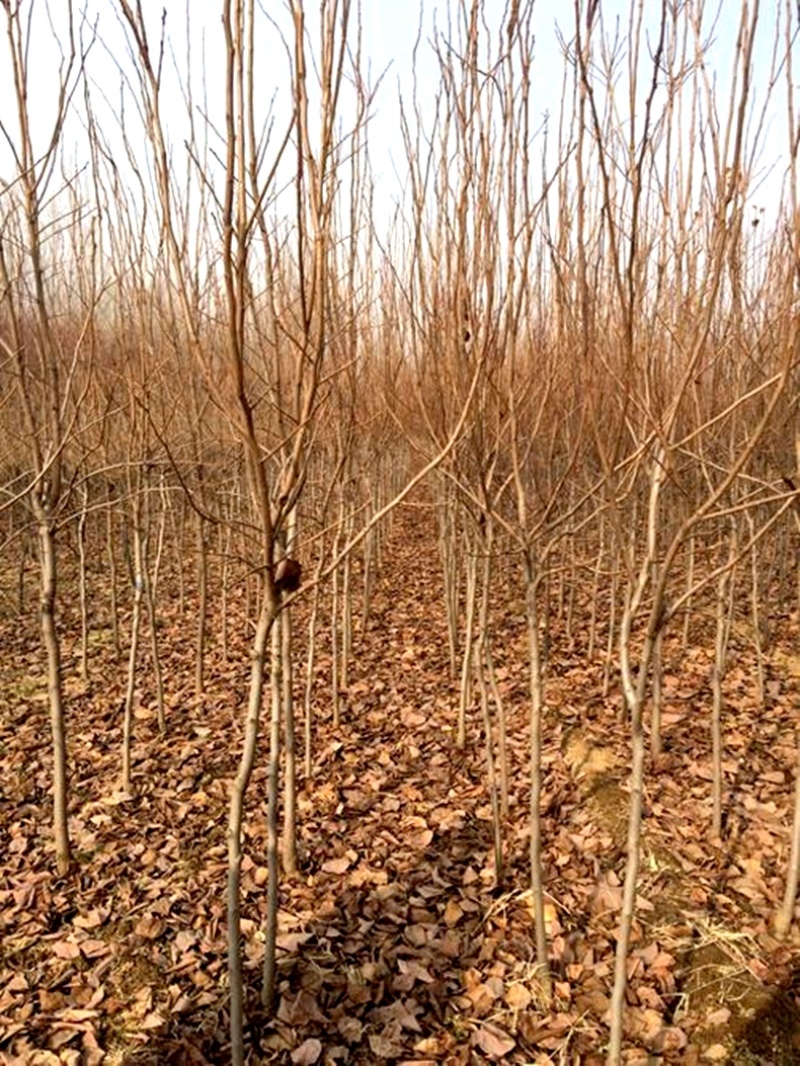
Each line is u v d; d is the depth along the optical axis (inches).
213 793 163.5
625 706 190.9
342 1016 107.7
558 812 154.9
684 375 76.7
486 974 115.2
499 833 132.0
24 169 111.4
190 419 189.0
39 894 131.1
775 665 226.5
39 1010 108.3
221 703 208.5
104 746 183.5
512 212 97.9
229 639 258.7
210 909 127.3
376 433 248.5
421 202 114.8
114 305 187.0
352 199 137.9
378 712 203.2
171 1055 101.4
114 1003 109.6
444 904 129.3
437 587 319.0
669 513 253.9
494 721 195.3
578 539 290.8
